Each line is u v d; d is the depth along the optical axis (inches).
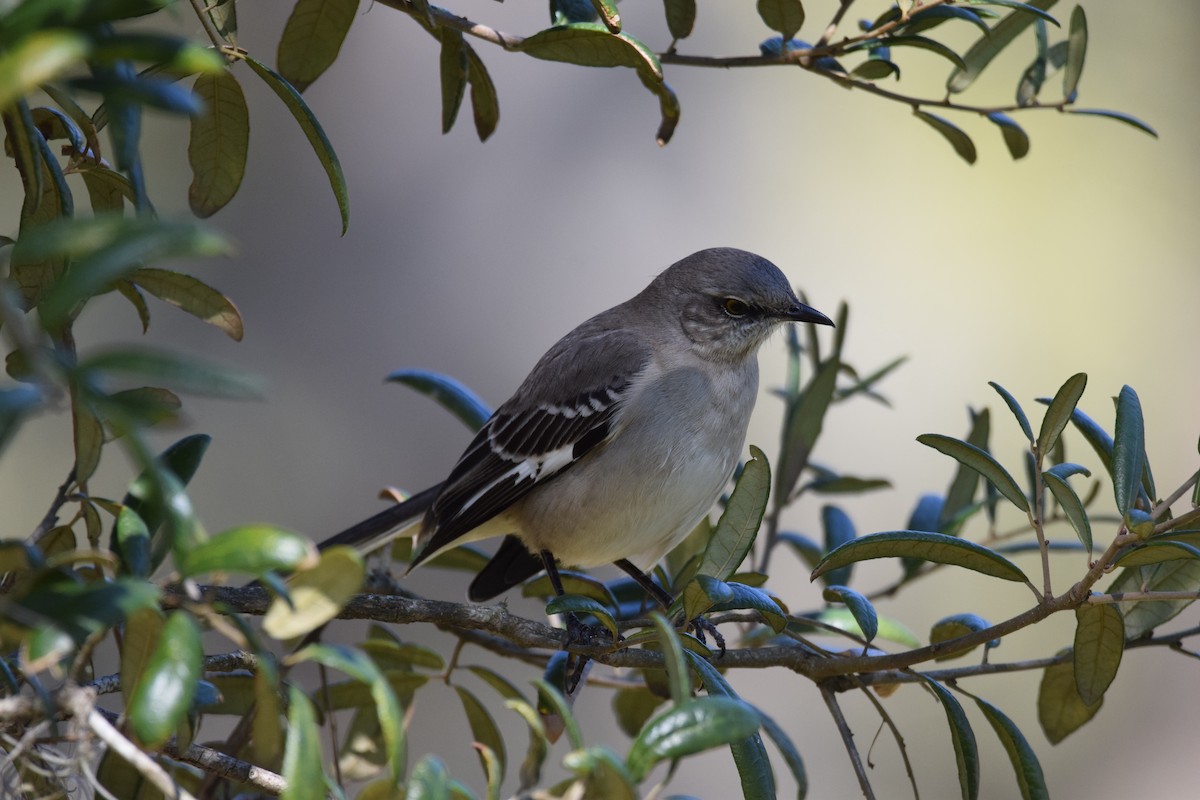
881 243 560.1
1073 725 230.4
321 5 221.1
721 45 552.7
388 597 217.9
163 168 478.0
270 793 168.4
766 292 302.2
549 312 534.3
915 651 207.9
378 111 534.6
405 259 527.8
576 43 221.0
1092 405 552.1
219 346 501.0
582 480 293.0
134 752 128.6
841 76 250.2
